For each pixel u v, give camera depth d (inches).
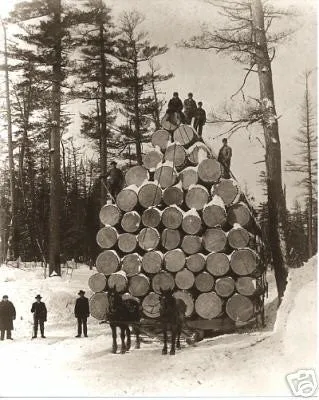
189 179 721.6
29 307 960.3
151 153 756.6
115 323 618.2
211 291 676.1
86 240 1926.7
